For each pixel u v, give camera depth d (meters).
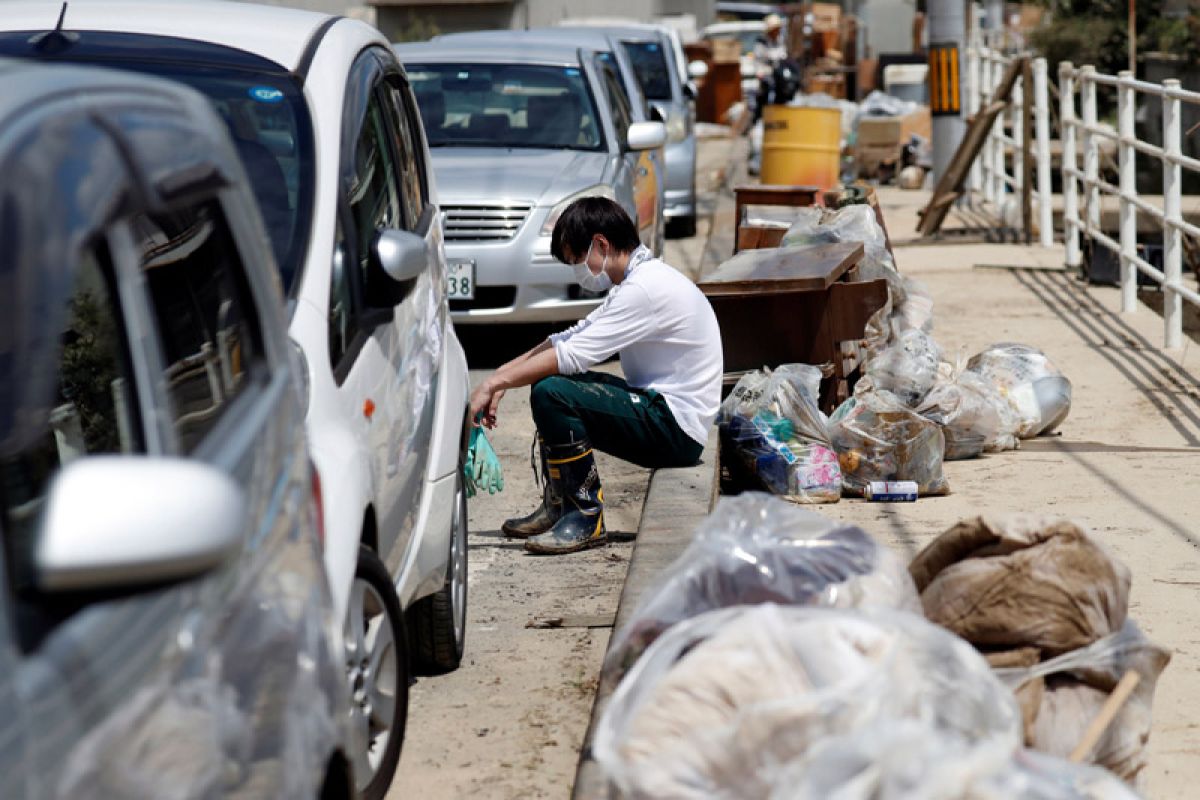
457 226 12.91
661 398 8.22
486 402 8.05
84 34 6.04
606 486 9.57
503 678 6.47
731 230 20.06
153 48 5.97
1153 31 34.78
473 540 8.55
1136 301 15.35
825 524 4.79
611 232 8.09
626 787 3.61
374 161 6.33
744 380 9.50
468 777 5.50
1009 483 9.48
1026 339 14.14
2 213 2.57
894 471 9.17
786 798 3.38
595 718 5.29
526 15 45.94
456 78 15.07
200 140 3.67
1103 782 3.86
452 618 6.39
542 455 8.31
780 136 23.47
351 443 4.75
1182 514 8.67
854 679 3.64
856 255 10.74
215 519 2.46
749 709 3.57
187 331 3.91
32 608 2.52
